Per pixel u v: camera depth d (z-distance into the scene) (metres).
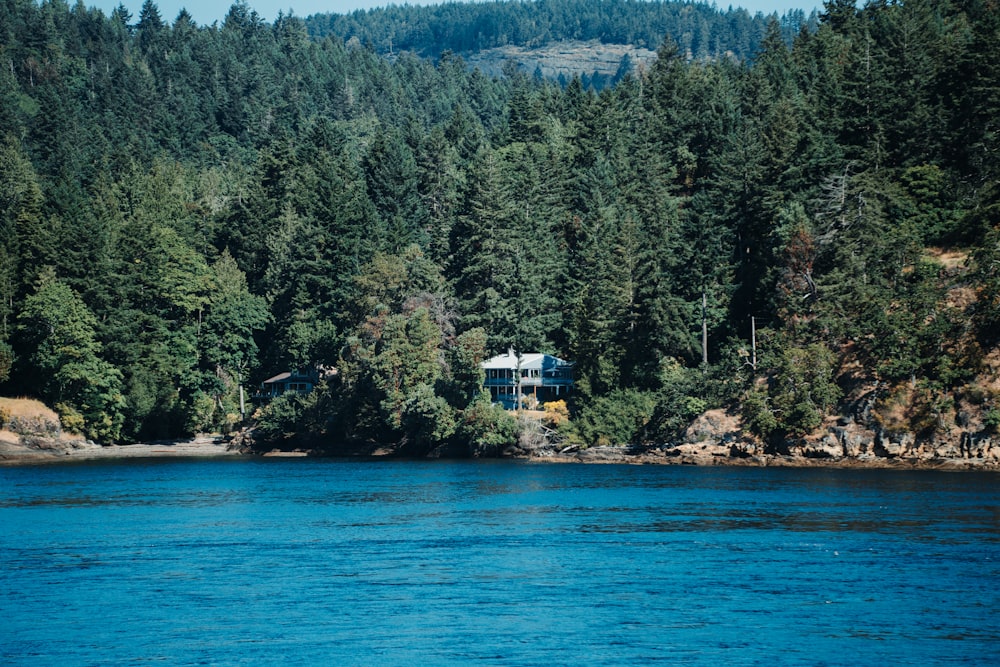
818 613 81.38
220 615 82.38
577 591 89.12
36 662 71.50
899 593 87.06
